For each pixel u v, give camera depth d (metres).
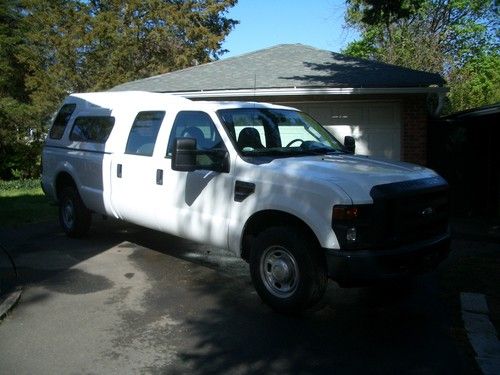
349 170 4.99
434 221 5.12
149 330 4.77
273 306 5.11
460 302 5.49
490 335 4.67
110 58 21.95
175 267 6.77
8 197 13.38
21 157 18.50
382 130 11.69
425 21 25.81
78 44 21.45
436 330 4.79
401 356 4.25
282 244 4.96
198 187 5.76
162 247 7.79
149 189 6.39
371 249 4.54
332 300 5.59
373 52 26.86
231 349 4.38
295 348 4.40
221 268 6.75
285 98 12.12
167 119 6.38
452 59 25.19
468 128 10.46
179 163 5.31
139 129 6.82
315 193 4.67
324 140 6.38
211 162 5.69
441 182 5.26
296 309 4.94
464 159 10.49
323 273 4.85
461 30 26.72
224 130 5.64
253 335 4.66
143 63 23.31
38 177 18.89
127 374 3.96
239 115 5.94
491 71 25.17
